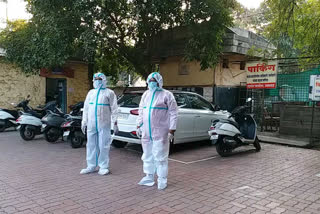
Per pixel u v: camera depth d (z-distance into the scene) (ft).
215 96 40.60
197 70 42.83
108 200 13.50
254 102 39.75
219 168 19.56
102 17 28.99
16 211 12.12
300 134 32.04
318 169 19.57
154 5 28.19
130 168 19.30
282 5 29.40
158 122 15.23
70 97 47.16
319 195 14.55
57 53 28.12
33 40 29.19
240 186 15.75
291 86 39.75
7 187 15.11
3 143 27.78
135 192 14.65
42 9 28.53
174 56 43.80
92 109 17.65
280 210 12.58
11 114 36.04
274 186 15.84
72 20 28.45
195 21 32.40
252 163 21.08
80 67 48.21
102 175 17.60
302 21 33.55
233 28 39.65
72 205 12.84
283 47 34.45
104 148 17.81
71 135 25.64
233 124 23.36
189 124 24.82
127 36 40.11
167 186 15.64
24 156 22.33
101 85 17.93
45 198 13.65
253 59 41.98
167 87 47.73
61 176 17.26
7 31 37.52
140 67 40.27
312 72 37.60
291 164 20.88
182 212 12.23
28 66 31.91
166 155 15.44
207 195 14.32
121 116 22.54
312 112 28.48
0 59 39.29
